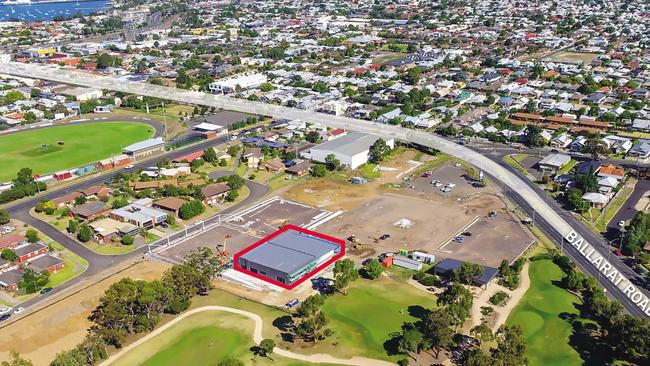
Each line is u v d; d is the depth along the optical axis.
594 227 146.75
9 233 146.88
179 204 157.50
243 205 164.25
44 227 150.88
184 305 111.88
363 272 125.44
